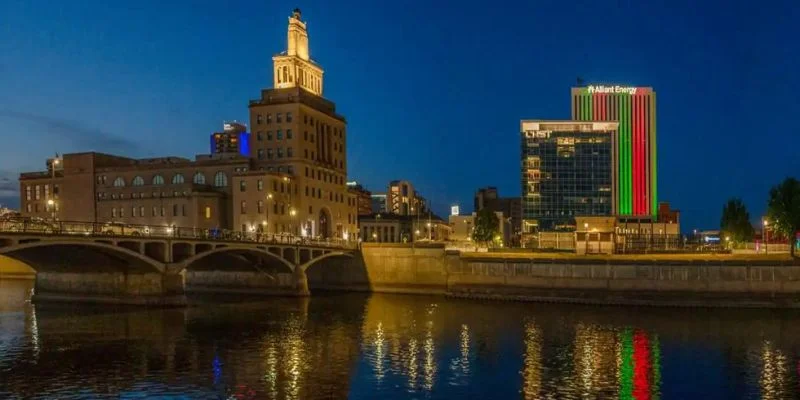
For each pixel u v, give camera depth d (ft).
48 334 187.83
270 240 315.17
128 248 229.25
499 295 305.94
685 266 276.82
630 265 284.41
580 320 231.09
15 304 257.55
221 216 438.81
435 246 333.62
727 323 223.51
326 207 488.02
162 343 176.96
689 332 203.21
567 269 295.89
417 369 148.46
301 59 495.00
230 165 447.42
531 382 136.98
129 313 232.12
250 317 233.96
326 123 496.64
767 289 268.21
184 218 436.76
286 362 154.71
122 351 165.27
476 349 173.06
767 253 361.30
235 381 135.95
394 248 343.67
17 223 222.48
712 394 128.77
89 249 215.92
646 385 135.23
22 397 122.42
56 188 492.95
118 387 130.11
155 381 135.13
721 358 162.50
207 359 157.07
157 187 459.32
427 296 323.16
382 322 223.30
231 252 284.20
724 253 384.47
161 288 247.29
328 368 148.97
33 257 235.61
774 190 320.70
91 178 479.82
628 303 279.49
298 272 314.96
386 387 132.05
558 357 163.02
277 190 422.00
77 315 226.38
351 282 352.90
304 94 467.11
